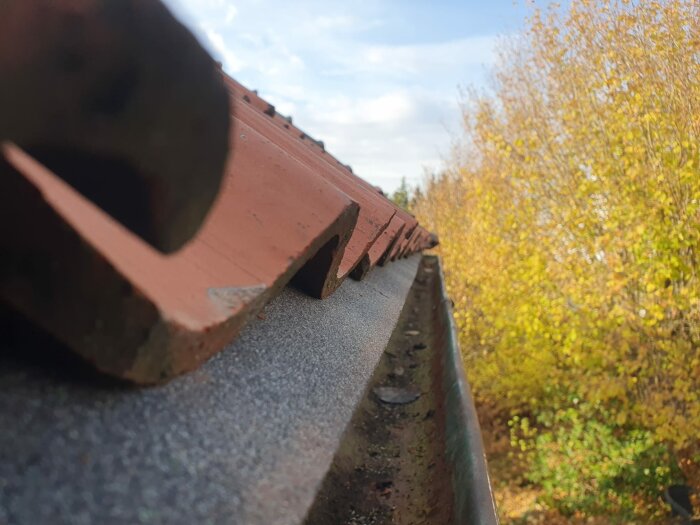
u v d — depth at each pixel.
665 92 7.64
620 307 8.05
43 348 0.61
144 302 0.58
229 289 0.89
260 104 4.08
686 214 7.13
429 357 3.61
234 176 1.21
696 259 7.50
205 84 0.47
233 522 0.61
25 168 0.50
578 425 9.98
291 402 0.94
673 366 8.38
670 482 9.18
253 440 0.76
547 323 10.15
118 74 0.46
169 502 0.59
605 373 9.32
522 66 11.76
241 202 1.15
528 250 9.88
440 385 2.78
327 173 2.35
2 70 0.45
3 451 0.54
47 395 0.61
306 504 0.70
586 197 8.51
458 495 1.59
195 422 0.72
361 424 2.43
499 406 13.20
